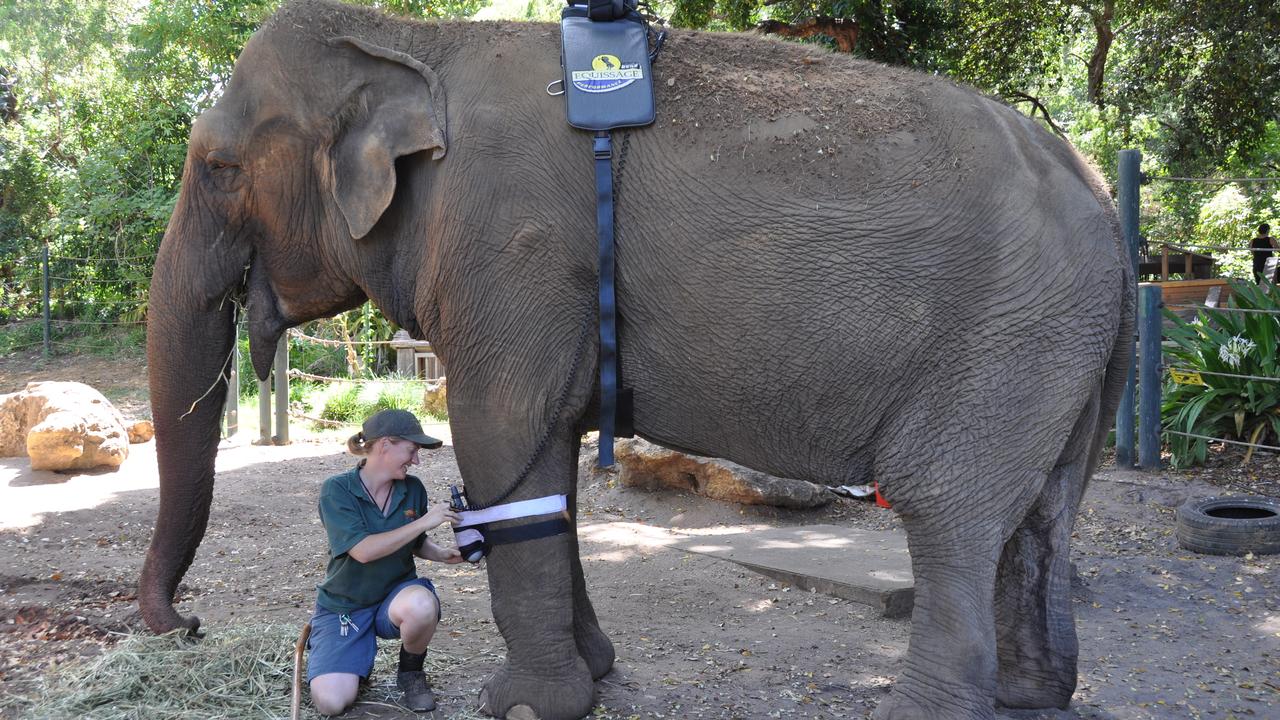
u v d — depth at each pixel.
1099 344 3.16
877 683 3.88
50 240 21.16
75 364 17.58
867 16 12.66
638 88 3.28
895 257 3.09
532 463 3.37
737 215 3.15
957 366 3.12
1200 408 7.45
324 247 3.73
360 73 3.54
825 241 3.10
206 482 4.10
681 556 5.93
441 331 3.44
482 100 3.37
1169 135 18.22
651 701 3.66
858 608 4.95
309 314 3.95
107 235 19.53
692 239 3.19
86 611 4.68
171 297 3.89
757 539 6.29
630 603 5.09
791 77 3.40
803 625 4.69
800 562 5.57
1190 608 4.78
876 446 3.26
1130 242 7.55
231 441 10.80
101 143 20.70
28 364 17.66
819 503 7.25
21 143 21.05
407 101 3.42
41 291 20.34
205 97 19.80
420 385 13.38
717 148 3.21
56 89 22.14
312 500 7.69
